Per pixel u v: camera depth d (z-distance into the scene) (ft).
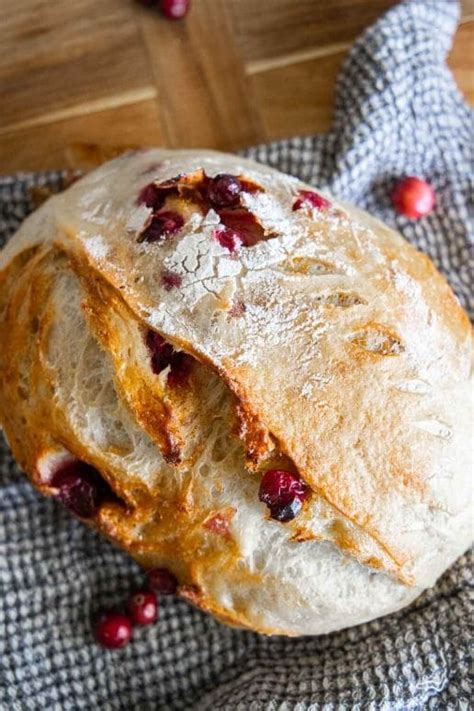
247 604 2.13
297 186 2.18
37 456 2.13
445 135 2.49
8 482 2.39
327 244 2.12
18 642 2.33
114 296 2.06
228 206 2.10
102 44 2.52
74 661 2.35
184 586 2.14
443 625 2.25
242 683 2.32
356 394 2.06
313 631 2.17
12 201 2.45
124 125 2.52
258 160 2.48
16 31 2.51
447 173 2.51
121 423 2.10
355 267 2.11
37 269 2.14
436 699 2.22
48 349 2.11
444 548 2.14
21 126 2.51
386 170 2.50
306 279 2.08
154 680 2.36
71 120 2.52
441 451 2.10
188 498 2.08
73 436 2.10
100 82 2.52
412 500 2.07
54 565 2.37
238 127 2.53
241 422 2.02
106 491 2.15
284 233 2.10
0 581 2.35
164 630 2.37
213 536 2.09
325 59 2.54
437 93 2.48
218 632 2.38
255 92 2.54
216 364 2.02
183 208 2.09
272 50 2.54
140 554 2.17
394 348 2.10
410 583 2.10
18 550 2.36
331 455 2.04
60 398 2.10
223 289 2.05
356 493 2.04
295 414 2.03
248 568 2.10
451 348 2.15
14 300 2.16
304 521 2.06
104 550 2.39
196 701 2.36
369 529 2.05
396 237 2.25
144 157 2.23
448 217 2.51
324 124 2.54
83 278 2.08
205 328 2.04
